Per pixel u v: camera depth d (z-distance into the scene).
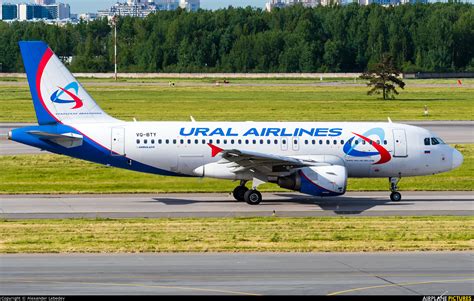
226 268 97.94
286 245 110.62
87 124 153.75
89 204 148.62
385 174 159.25
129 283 90.88
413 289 89.38
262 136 155.12
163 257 103.69
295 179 148.00
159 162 153.38
